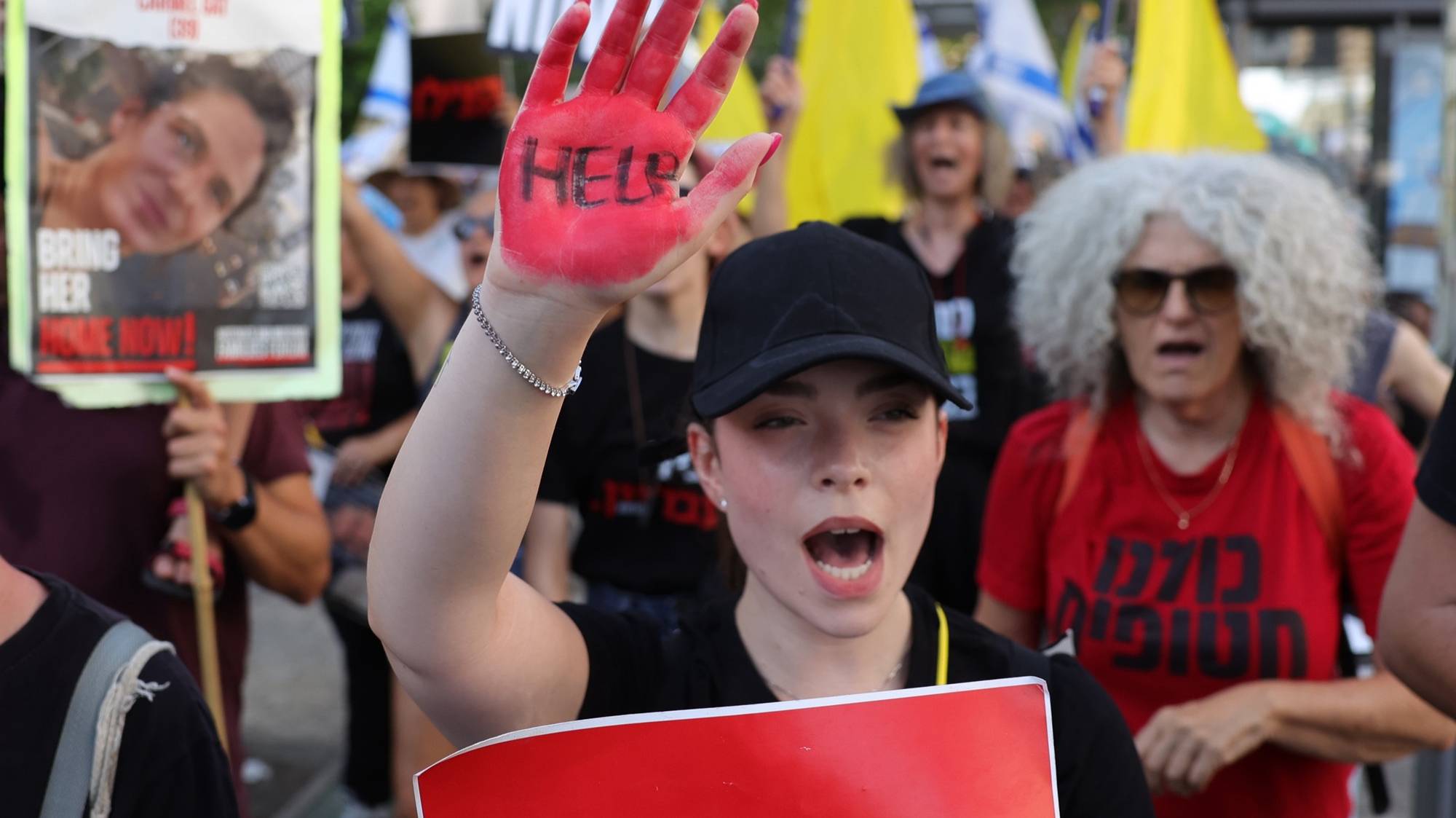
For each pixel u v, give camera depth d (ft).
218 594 9.18
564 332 3.82
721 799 4.34
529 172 3.78
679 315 10.93
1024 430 8.64
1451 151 12.60
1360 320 8.37
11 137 8.13
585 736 4.35
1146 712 7.91
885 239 14.35
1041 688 4.49
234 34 8.70
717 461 5.08
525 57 13.25
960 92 14.43
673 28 3.79
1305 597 7.77
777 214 13.15
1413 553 5.98
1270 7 28.19
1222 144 15.84
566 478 11.04
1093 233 8.32
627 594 10.84
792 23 14.80
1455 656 5.75
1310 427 7.97
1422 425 16.84
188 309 8.60
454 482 3.92
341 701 19.92
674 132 3.81
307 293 8.93
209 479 8.58
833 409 4.66
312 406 15.65
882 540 4.75
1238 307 7.93
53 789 4.80
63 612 5.04
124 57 8.42
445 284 17.12
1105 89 16.21
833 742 4.39
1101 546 8.15
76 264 8.29
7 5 8.14
